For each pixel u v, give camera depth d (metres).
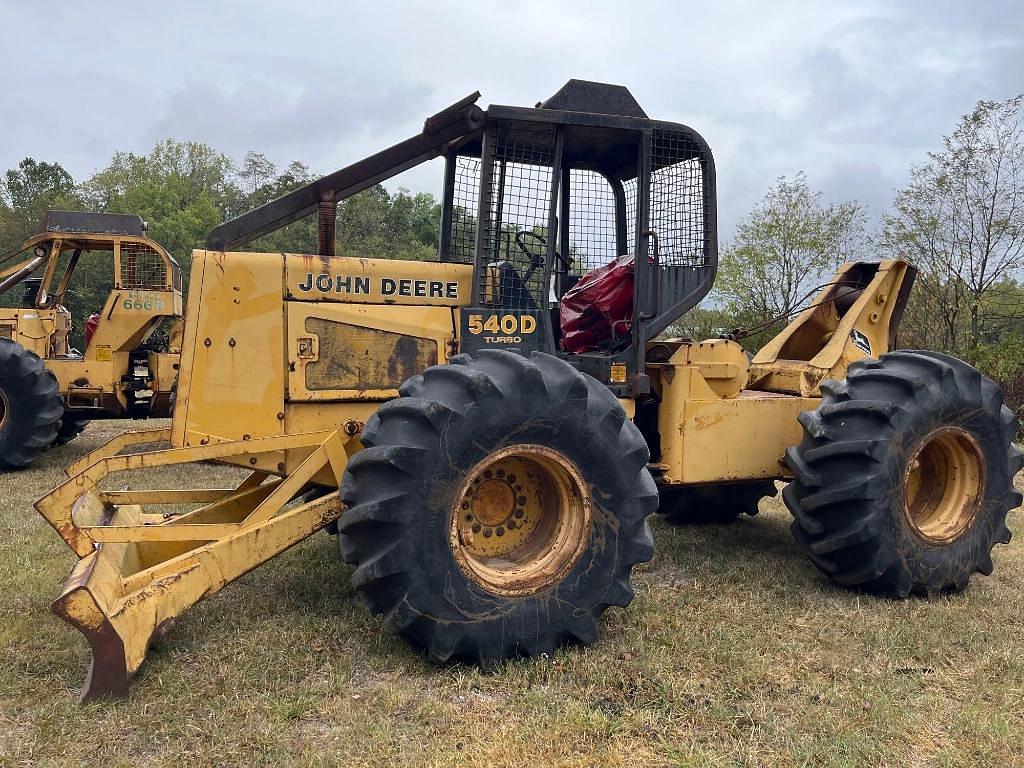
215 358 3.76
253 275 3.79
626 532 3.35
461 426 3.02
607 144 4.31
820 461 4.00
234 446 3.56
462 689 2.96
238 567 3.26
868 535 3.89
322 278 3.87
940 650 3.39
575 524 3.30
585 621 3.28
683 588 4.16
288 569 4.31
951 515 4.27
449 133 3.86
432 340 3.95
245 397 3.79
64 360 9.06
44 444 8.03
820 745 2.61
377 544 2.98
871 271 5.51
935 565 4.07
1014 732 2.72
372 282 3.94
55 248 9.38
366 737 2.60
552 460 3.22
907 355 4.26
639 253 4.12
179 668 3.07
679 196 4.25
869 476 3.89
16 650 3.22
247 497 4.10
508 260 3.98
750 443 4.59
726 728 2.71
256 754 2.49
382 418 3.12
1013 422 4.41
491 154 3.88
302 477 3.57
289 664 3.12
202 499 4.21
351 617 3.62
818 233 14.99
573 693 2.93
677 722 2.74
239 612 3.66
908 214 12.13
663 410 4.50
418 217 32.03
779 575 4.42
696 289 4.30
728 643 3.36
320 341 3.84
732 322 14.59
